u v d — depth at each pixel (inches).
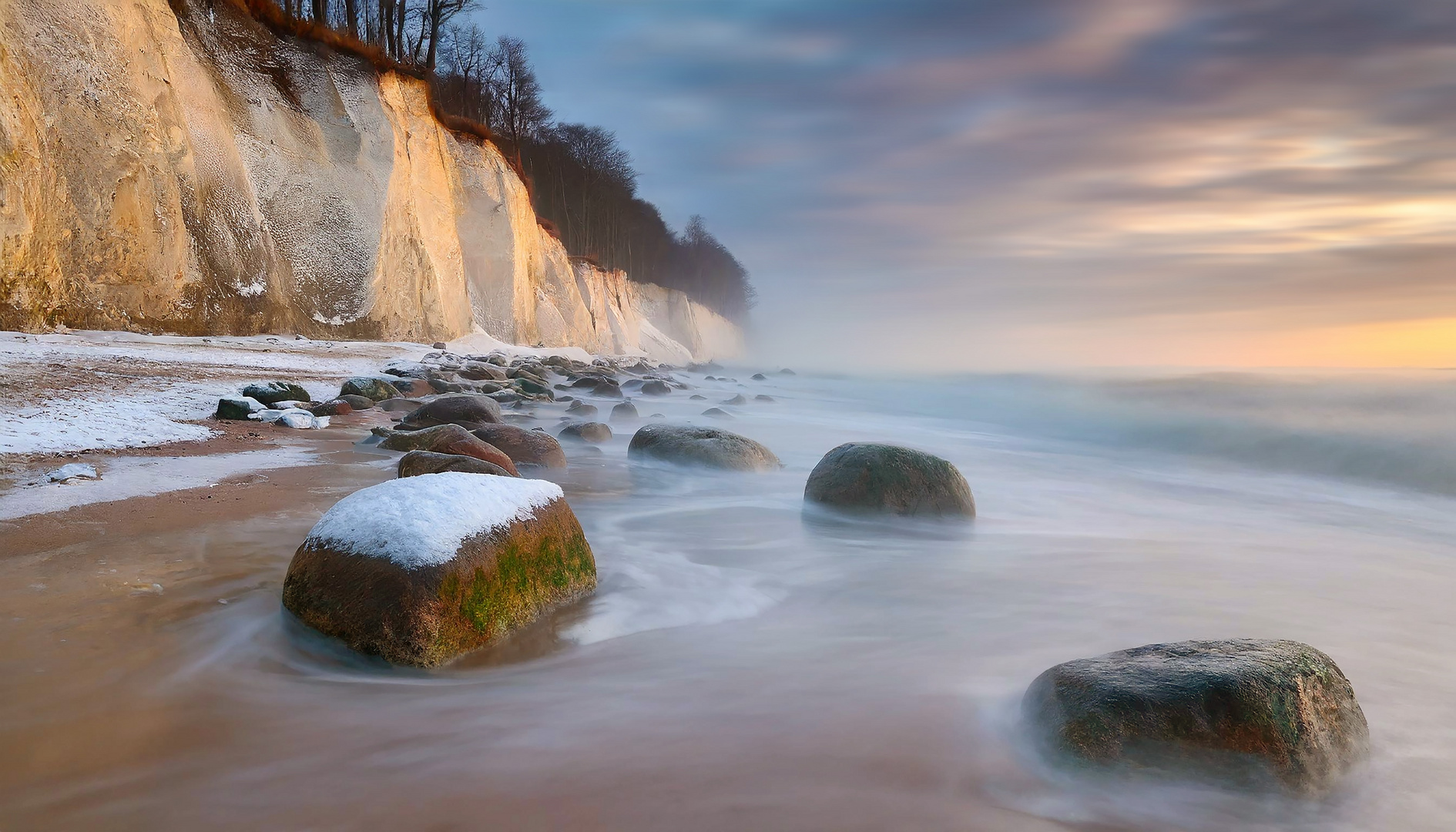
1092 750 94.7
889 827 84.7
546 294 1552.7
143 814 85.1
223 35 880.3
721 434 320.5
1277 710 96.3
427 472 223.6
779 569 193.0
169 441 286.4
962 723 109.0
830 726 108.0
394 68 1103.0
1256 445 501.7
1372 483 411.2
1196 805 92.0
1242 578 197.5
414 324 1002.7
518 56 1918.1
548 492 156.2
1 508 187.6
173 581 149.2
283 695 114.9
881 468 245.6
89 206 614.2
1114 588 183.3
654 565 188.7
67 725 102.1
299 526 188.1
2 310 530.6
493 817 85.0
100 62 634.8
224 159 784.3
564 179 2497.5
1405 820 91.7
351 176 948.6
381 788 90.9
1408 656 146.4
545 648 136.6
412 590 125.6
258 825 83.4
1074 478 397.7
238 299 752.3
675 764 97.0
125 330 636.1
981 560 206.2
